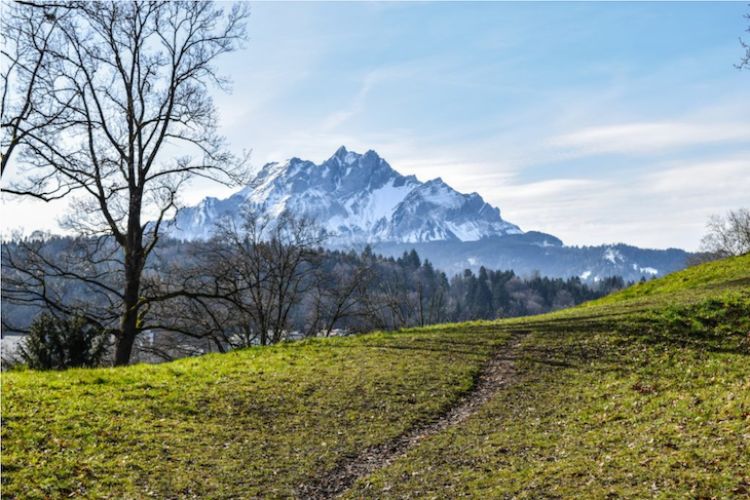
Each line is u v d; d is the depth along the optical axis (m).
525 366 26.05
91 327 29.16
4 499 13.48
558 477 14.47
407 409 21.50
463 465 16.38
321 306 61.03
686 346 26.02
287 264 51.12
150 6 33.44
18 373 23.77
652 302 36.53
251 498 14.89
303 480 16.03
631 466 14.25
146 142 33.88
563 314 38.44
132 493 14.59
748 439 14.18
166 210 34.72
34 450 15.98
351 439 18.89
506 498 13.86
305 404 21.92
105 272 35.00
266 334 49.31
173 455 17.00
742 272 43.00
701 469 13.33
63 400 19.97
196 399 21.70
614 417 18.64
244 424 19.94
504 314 182.38
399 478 15.83
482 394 23.22
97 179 31.86
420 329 36.94
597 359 26.00
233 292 36.84
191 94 34.31
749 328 26.70
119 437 17.69
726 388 19.30
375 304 66.81
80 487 14.56
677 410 17.61
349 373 25.59
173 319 47.53
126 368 25.80
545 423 19.28
